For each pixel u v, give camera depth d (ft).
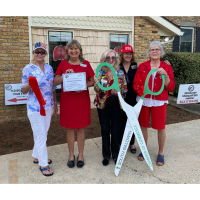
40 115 8.37
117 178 8.55
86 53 18.30
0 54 15.12
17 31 15.38
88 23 17.79
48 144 12.12
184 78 22.27
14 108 15.89
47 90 8.56
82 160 9.61
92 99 19.20
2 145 11.91
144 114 9.57
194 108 19.10
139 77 9.52
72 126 9.03
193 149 11.17
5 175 8.79
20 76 15.88
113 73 8.41
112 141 9.87
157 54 9.04
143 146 8.88
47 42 16.92
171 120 16.31
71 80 8.54
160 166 9.46
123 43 19.70
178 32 20.40
